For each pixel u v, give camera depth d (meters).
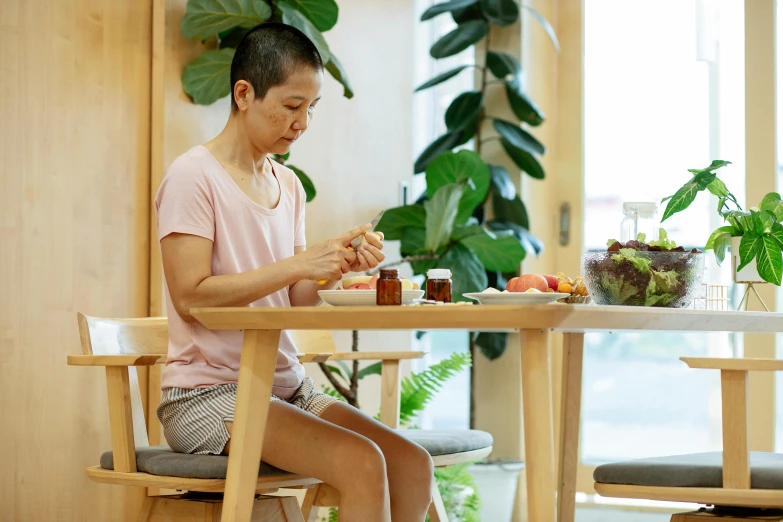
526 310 1.33
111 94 2.90
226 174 1.94
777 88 3.82
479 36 3.98
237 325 1.59
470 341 4.23
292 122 1.94
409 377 3.99
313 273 1.75
